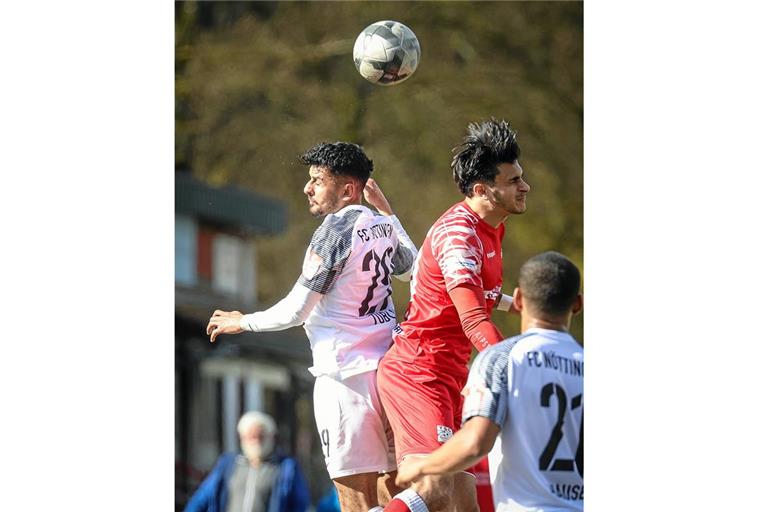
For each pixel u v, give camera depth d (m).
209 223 65.19
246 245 66.75
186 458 55.94
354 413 19.56
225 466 33.09
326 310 19.81
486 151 19.30
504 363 16.81
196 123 64.25
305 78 64.19
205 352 58.31
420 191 62.38
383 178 62.25
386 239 20.25
